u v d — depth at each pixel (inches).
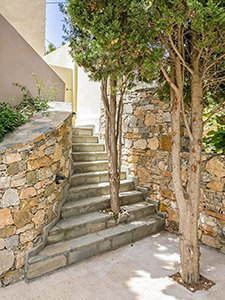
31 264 88.6
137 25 73.7
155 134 150.2
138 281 89.7
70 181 141.0
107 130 134.7
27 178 91.2
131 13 72.6
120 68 95.8
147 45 80.0
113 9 74.5
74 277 91.6
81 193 138.1
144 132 157.9
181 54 90.1
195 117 88.8
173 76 91.0
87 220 117.5
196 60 88.2
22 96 152.3
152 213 150.2
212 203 119.5
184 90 115.6
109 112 132.6
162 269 98.6
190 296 81.2
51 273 93.7
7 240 84.6
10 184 85.1
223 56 83.9
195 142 88.0
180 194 88.9
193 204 87.8
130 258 107.9
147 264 102.7
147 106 155.3
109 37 71.9
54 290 83.4
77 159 166.7
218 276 94.0
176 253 113.4
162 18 68.2
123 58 95.3
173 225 138.9
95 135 205.6
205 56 85.7
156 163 149.9
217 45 72.9
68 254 98.9
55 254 94.7
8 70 146.2
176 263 103.7
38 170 97.0
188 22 79.8
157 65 74.0
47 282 88.0
